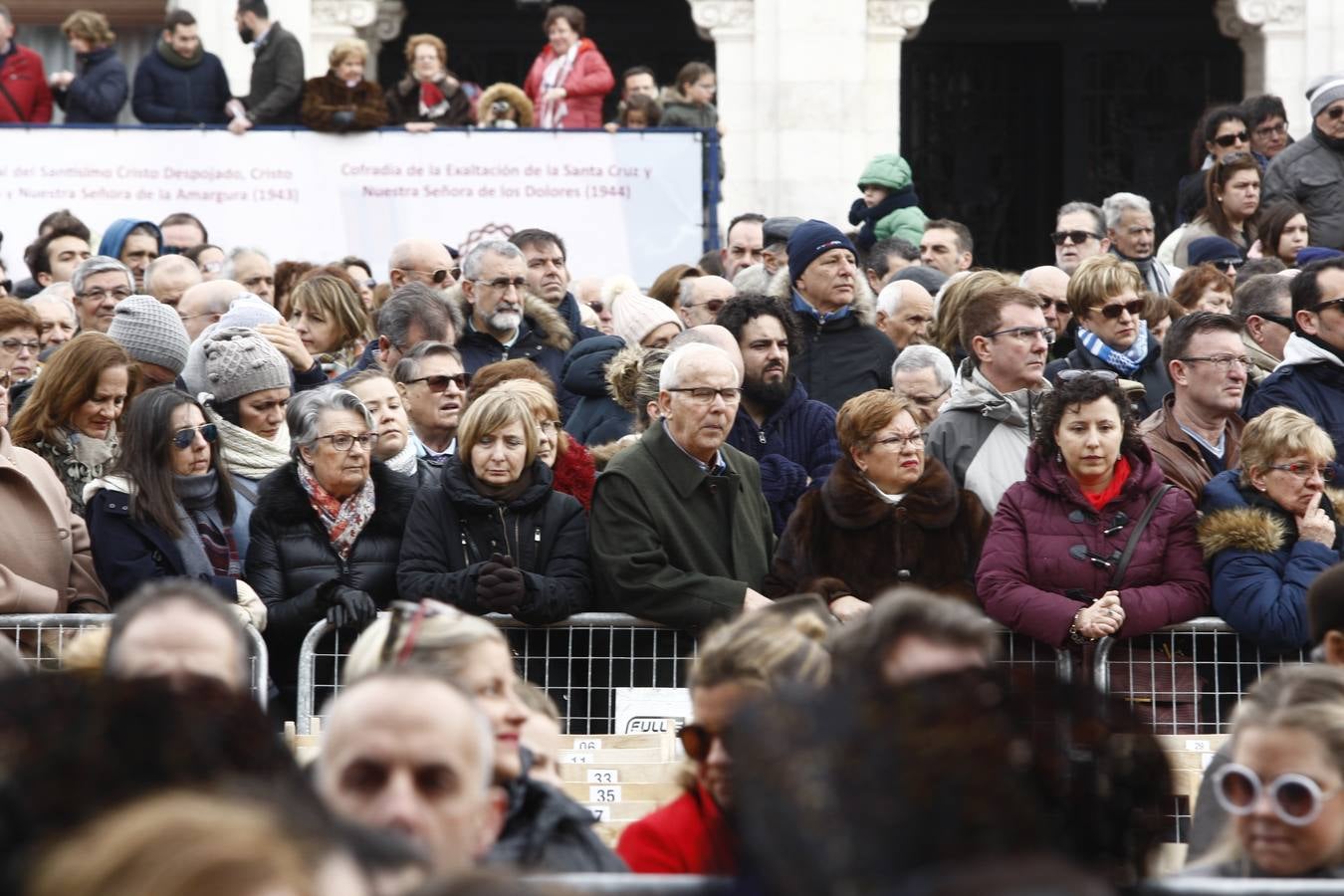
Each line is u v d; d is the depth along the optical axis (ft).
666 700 57.57
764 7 160.56
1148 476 59.36
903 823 15.96
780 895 16.19
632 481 58.85
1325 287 67.82
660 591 57.47
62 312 80.84
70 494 60.85
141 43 163.12
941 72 177.78
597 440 72.18
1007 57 177.68
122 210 123.34
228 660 35.94
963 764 16.48
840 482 59.67
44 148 123.13
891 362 78.59
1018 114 178.09
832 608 57.36
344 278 91.25
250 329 63.87
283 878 16.57
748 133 160.97
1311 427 58.85
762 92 160.66
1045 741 21.16
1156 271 96.73
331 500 58.29
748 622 35.96
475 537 58.18
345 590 56.29
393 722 27.73
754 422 69.05
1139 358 74.28
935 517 59.47
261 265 90.07
